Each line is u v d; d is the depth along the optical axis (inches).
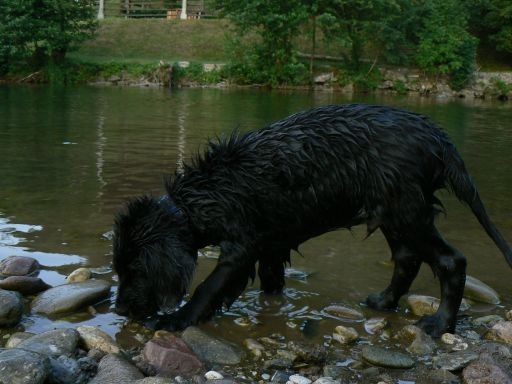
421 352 92.0
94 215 131.9
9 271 106.9
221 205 96.2
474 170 186.4
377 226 97.3
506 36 721.6
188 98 429.1
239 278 97.9
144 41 690.2
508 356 91.0
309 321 99.3
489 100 562.9
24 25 566.6
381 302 103.6
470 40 618.8
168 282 94.5
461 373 88.2
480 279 112.0
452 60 607.5
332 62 652.1
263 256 100.3
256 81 603.2
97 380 83.4
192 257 97.2
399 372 88.4
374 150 95.7
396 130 96.3
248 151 97.3
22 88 488.1
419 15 629.3
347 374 87.5
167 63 579.2
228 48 631.2
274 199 96.4
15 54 574.6
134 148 204.1
